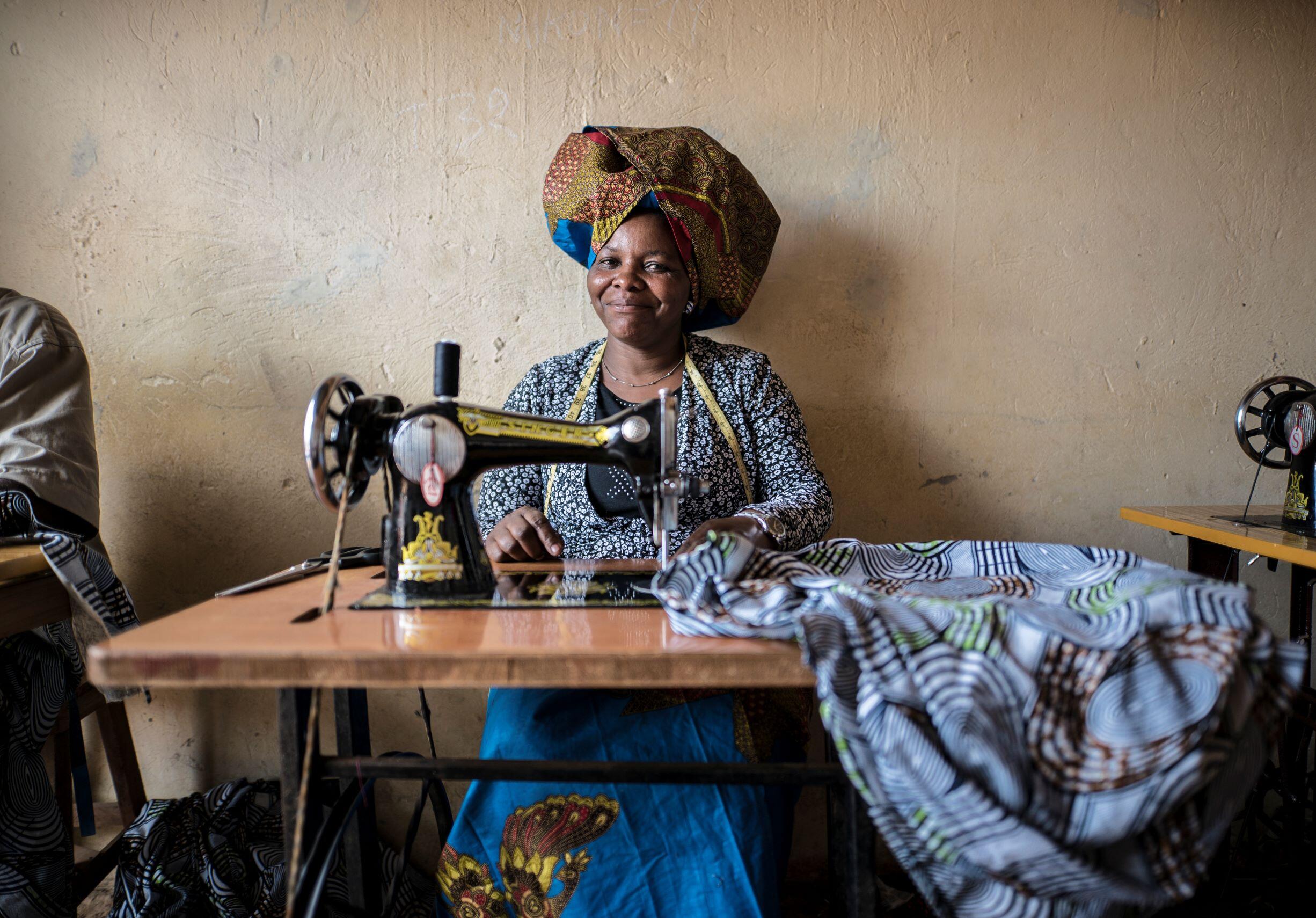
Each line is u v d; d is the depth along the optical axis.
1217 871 2.13
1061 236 2.25
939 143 2.22
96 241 2.19
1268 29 2.23
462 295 2.23
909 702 0.97
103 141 2.17
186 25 2.14
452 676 1.01
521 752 1.47
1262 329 2.30
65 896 1.83
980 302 2.26
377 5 2.15
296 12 2.15
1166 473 2.32
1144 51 2.22
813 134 2.21
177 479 2.25
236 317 2.21
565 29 2.17
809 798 2.32
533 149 2.19
